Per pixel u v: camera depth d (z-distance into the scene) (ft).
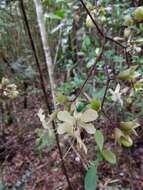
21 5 4.60
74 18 9.46
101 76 7.93
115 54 7.54
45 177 11.78
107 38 3.23
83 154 3.42
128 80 3.11
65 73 12.40
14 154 14.56
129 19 3.35
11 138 15.75
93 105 2.88
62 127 2.69
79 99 2.92
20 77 15.83
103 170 9.92
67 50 12.39
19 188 11.83
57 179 11.40
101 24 4.84
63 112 2.71
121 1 9.64
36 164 12.80
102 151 2.83
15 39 17.53
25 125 16.20
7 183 12.32
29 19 15.74
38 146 12.85
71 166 9.12
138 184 9.75
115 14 7.86
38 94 17.48
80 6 9.34
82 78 9.28
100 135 2.68
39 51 15.58
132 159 10.32
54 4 8.96
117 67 7.53
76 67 11.39
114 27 7.20
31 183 11.93
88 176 3.17
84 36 9.18
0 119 16.72
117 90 3.36
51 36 15.14
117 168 9.92
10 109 16.79
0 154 14.84
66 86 8.19
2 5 14.12
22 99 18.95
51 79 5.86
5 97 6.51
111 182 9.20
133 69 3.05
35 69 16.21
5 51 17.21
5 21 16.30
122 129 2.89
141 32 4.33
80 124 2.68
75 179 9.04
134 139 10.59
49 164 12.25
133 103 7.48
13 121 16.75
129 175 9.62
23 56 17.39
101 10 4.81
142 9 3.16
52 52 15.01
